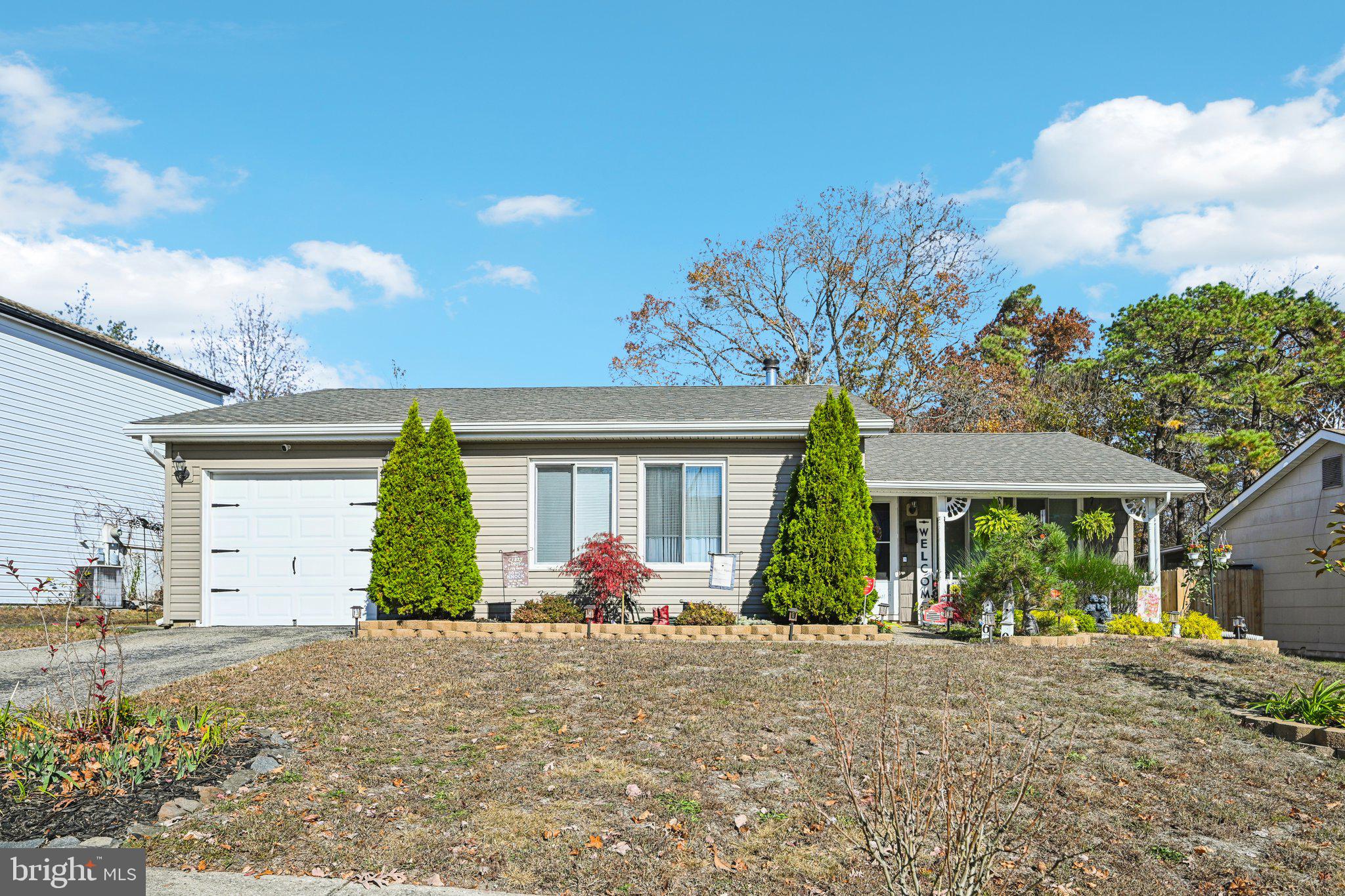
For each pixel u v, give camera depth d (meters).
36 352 19.38
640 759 6.84
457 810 5.86
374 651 11.07
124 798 5.77
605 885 4.88
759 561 14.16
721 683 9.19
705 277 35.28
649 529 14.32
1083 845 5.52
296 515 14.64
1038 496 17.33
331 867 5.01
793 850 5.32
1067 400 32.44
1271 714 8.60
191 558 14.60
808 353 34.75
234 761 6.56
